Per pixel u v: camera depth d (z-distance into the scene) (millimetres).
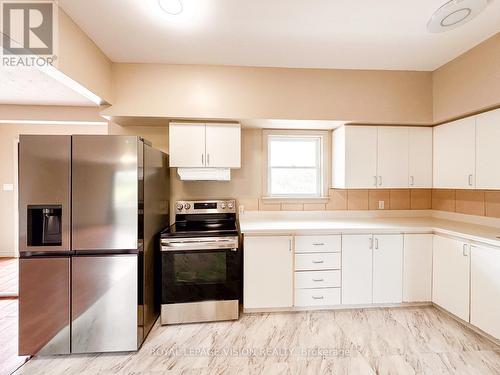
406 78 2527
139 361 1787
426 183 2660
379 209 2986
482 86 2045
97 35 1898
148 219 2078
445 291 2264
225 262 2242
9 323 2287
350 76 2479
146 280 2035
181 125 2438
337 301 2385
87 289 1837
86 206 1824
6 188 4156
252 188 2902
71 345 1831
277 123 2604
